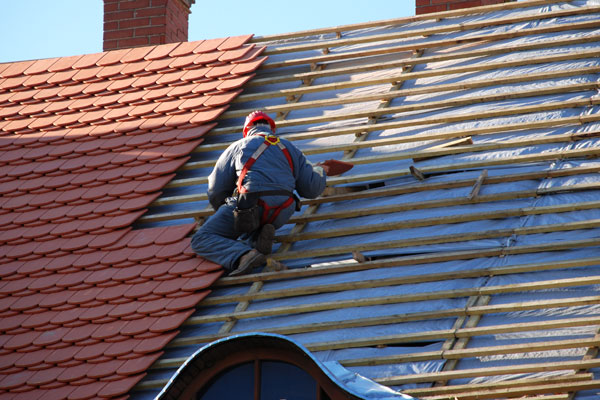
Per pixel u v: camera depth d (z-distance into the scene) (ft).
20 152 112.37
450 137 94.99
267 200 85.81
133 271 90.79
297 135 102.12
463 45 105.70
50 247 97.19
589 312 73.82
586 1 105.50
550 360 70.69
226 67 114.73
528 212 84.33
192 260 90.27
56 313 88.84
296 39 117.60
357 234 89.56
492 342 73.87
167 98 113.19
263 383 67.56
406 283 81.76
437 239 84.74
